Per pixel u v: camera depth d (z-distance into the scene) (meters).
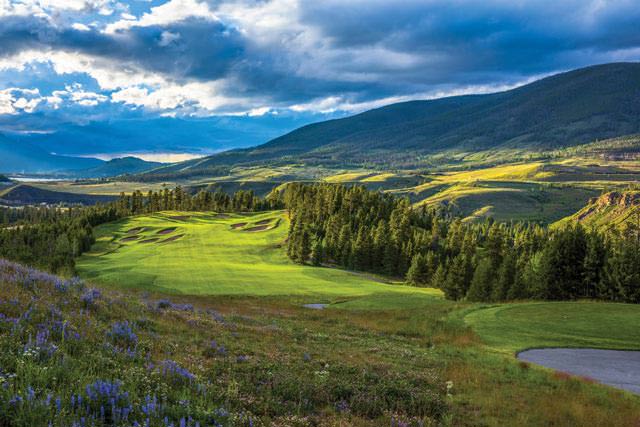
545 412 15.02
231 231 156.75
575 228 70.00
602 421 14.52
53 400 7.08
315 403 12.02
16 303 12.79
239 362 14.60
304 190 179.25
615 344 29.19
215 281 68.94
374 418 11.67
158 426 7.12
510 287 68.50
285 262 112.50
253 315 36.75
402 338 31.70
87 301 16.42
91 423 6.68
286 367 15.02
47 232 135.12
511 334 32.09
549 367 23.70
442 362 22.50
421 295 66.81
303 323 34.66
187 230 158.62
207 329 20.08
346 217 144.12
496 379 19.45
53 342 10.53
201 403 9.06
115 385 8.15
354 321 39.16
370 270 116.12
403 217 128.50
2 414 6.34
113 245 138.88
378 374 16.45
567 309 41.12
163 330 16.98
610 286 64.31
